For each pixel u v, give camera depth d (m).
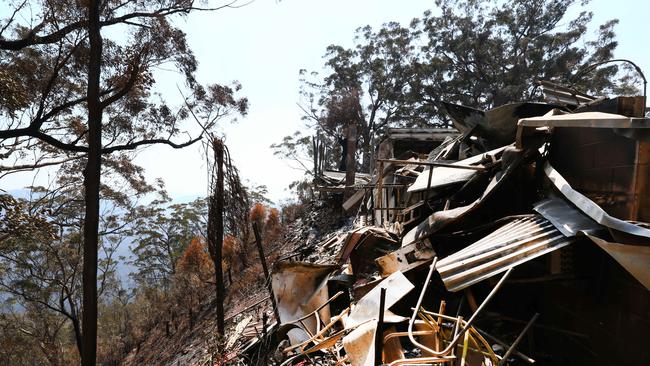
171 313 20.88
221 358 6.72
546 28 28.09
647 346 2.77
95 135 9.72
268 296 9.63
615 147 3.21
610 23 26.28
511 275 4.29
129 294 32.31
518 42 28.00
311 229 16.72
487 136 6.27
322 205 19.19
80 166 18.00
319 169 21.61
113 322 28.70
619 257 2.56
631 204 2.98
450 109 6.54
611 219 2.79
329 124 31.28
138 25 12.51
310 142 30.92
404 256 5.11
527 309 4.43
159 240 32.69
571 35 26.19
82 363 9.10
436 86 29.78
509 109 5.68
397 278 4.21
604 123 2.93
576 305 3.63
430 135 13.14
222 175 7.17
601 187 3.40
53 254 18.72
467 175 5.23
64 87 13.44
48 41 11.45
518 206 4.60
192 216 32.69
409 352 3.98
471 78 29.62
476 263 3.38
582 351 3.54
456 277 3.32
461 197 5.46
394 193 9.57
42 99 11.97
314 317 5.91
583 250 3.41
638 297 2.86
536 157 4.48
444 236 4.77
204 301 18.55
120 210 21.81
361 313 4.11
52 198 17.25
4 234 12.30
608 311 3.20
